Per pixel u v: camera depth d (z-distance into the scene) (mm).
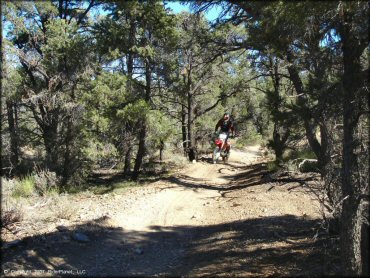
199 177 18703
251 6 6680
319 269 6461
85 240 8945
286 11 5777
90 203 13523
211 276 6984
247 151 36375
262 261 7598
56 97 17844
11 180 16734
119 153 19609
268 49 7816
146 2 17031
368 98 5777
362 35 5570
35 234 9320
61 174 17875
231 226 10469
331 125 7133
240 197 13430
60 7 21094
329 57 6336
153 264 7953
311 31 6457
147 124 18438
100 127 17688
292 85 12406
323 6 5520
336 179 7574
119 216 11422
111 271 7438
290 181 14203
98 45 18078
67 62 17875
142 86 19594
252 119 27500
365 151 6078
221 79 24531
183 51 21625
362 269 5395
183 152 29812
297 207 11438
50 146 18594
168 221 11383
